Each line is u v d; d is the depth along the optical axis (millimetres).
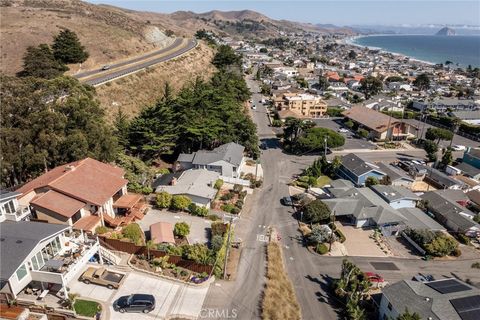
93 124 55031
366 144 91938
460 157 83375
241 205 56281
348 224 53688
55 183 41656
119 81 89312
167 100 76812
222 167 65750
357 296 37062
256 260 43594
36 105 51281
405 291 35219
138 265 38344
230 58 144250
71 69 96938
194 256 39156
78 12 140000
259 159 79188
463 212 55125
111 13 152375
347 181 64938
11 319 28016
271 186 65938
